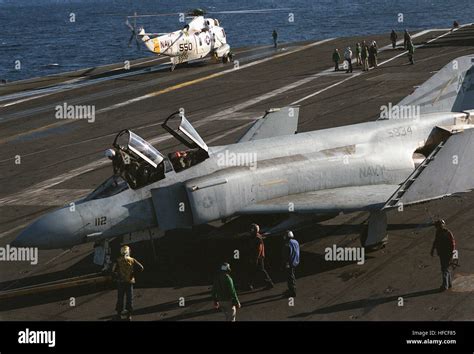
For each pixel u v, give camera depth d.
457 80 20.36
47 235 14.59
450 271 14.95
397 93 36.28
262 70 48.66
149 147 15.52
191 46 50.31
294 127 21.80
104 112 37.34
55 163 27.27
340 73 44.53
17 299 15.16
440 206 19.69
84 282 15.35
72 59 109.44
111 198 15.22
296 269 15.87
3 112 39.47
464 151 15.59
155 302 14.50
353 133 18.50
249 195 16.30
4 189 24.09
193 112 35.56
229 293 12.86
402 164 18.52
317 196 16.73
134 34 48.00
